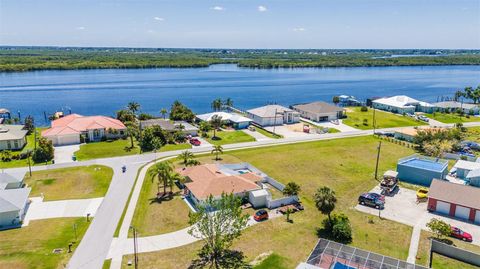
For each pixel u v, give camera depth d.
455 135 95.38
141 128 101.75
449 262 45.91
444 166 73.25
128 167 78.88
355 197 64.81
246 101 187.50
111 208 59.22
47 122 134.50
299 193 66.38
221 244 44.44
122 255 46.09
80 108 164.25
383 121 129.00
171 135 102.44
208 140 103.06
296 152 91.31
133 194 64.88
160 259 45.34
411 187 70.00
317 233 52.22
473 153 90.88
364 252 44.22
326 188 53.44
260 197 60.47
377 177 74.69
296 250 47.62
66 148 92.81
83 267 43.38
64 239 49.59
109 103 177.62
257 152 91.00
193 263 44.50
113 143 98.38
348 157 87.88
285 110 127.19
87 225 53.59
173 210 58.62
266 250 47.47
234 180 64.12
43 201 61.81
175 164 80.12
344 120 130.12
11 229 52.41
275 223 54.94
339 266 42.31
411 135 101.81
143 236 50.75
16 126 102.81
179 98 194.38
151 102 181.62
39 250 46.75
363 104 165.38
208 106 171.25
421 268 41.41
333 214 57.44
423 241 50.25
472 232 53.03
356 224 54.81
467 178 69.25
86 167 78.19
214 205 47.28
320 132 112.38
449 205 58.06
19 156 84.00
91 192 65.69
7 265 43.28
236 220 46.56
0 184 62.50
